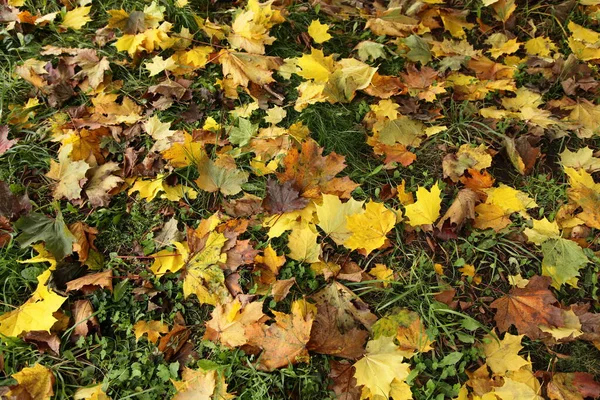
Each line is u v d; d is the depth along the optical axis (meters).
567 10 3.16
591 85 2.76
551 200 2.42
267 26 2.88
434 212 2.23
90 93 2.64
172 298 2.07
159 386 1.84
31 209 2.22
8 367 1.88
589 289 2.18
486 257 2.26
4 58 2.76
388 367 1.81
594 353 2.02
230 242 2.10
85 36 2.87
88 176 2.33
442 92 2.66
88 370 1.89
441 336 2.01
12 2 2.89
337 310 2.01
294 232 2.17
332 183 2.33
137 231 2.26
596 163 2.50
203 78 2.74
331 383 1.87
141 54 2.81
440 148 2.57
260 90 2.70
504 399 1.80
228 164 2.39
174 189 2.34
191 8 2.99
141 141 2.50
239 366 1.88
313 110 2.62
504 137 2.55
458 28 3.05
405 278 2.17
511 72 2.84
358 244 2.13
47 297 1.94
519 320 2.01
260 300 2.01
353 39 3.02
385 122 2.58
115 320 2.00
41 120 2.56
